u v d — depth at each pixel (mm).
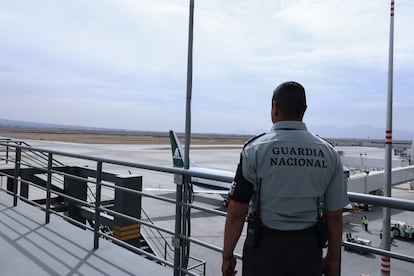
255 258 1972
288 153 1891
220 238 15133
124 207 8547
